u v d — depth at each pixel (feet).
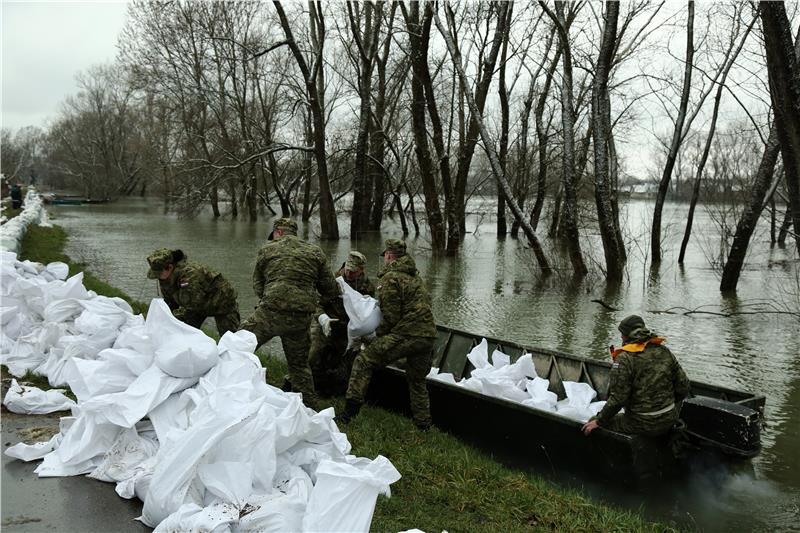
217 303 20.76
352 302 20.01
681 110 66.13
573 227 58.59
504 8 74.49
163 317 14.21
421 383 19.34
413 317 18.62
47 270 28.63
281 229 19.43
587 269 60.18
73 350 18.66
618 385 16.02
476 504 13.84
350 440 17.31
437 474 15.40
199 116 120.78
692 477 16.78
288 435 11.79
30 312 22.27
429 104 70.54
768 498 16.87
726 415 16.19
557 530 13.25
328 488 10.12
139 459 12.48
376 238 92.12
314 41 95.96
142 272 53.16
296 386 18.78
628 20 68.49
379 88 94.84
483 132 60.08
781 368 30.81
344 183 113.19
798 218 25.54
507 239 98.27
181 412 13.12
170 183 137.08
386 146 103.76
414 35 66.23
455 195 85.56
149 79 108.99
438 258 72.64
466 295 50.49
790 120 24.38
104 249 69.26
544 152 91.30
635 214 138.62
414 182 106.52
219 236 88.02
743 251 51.98
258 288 18.98
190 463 10.67
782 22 23.38
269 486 11.18
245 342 15.01
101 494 11.86
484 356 23.75
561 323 40.83
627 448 15.83
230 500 10.53
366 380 18.78
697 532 14.78
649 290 53.72
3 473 12.63
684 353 33.73
